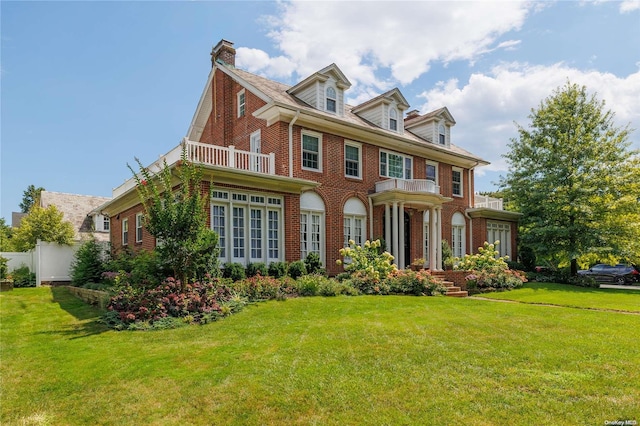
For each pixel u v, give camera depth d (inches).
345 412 169.8
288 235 616.1
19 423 171.6
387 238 743.1
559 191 896.9
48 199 1261.1
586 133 902.4
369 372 217.3
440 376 210.4
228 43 816.3
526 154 972.6
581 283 817.5
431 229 786.8
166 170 436.5
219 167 522.9
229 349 269.6
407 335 303.3
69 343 302.0
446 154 917.8
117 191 844.6
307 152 677.9
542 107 953.5
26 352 279.0
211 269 454.3
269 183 591.2
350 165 746.8
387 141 793.6
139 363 244.4
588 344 277.6
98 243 784.9
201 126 901.2
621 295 626.8
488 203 1093.8
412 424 157.9
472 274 684.1
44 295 615.8
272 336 304.0
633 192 847.7
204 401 185.6
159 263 416.8
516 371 217.6
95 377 222.8
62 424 170.7
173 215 409.1
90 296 513.0
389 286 587.2
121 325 346.9
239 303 416.8
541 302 540.1
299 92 758.5
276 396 187.6
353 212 737.6
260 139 682.2
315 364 232.4
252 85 689.6
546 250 928.3
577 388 192.4
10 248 1121.4
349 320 364.2
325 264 686.5
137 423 167.9
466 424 157.4
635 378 205.8
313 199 679.7
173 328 342.0
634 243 828.6
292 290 517.7
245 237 573.3
